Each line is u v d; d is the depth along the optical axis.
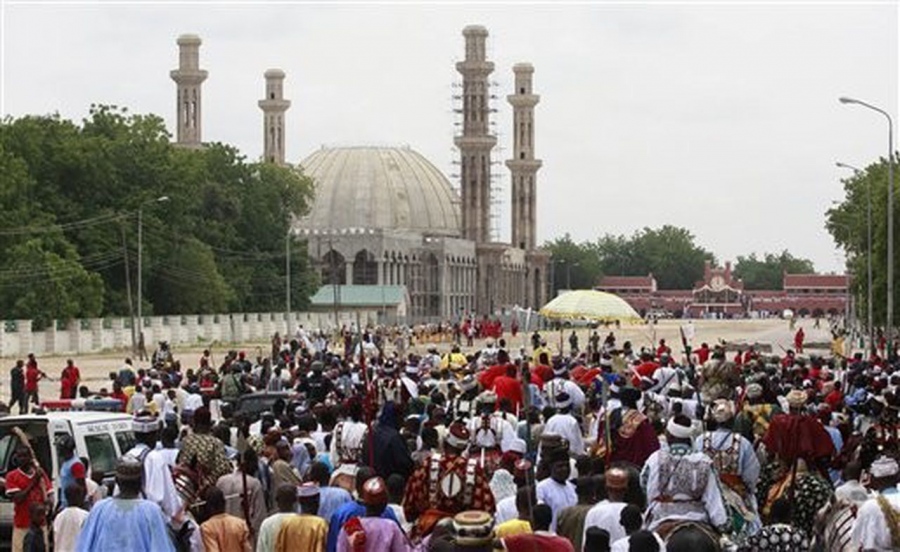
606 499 23.56
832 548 22.83
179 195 183.62
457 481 23.17
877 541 21.80
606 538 19.02
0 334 136.12
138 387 54.44
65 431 33.59
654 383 48.00
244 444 33.19
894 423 32.91
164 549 22.16
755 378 36.34
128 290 155.50
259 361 79.69
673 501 22.39
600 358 58.03
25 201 157.12
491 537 18.05
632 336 195.88
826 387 47.47
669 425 22.62
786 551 20.84
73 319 152.25
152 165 181.25
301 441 31.97
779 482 26.67
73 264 150.62
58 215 168.38
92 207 172.88
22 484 29.91
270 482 29.56
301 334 118.31
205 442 28.16
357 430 29.06
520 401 38.47
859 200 169.38
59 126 174.50
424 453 29.84
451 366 57.25
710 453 24.97
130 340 164.62
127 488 22.19
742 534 23.56
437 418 34.09
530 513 22.08
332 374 56.19
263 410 46.72
